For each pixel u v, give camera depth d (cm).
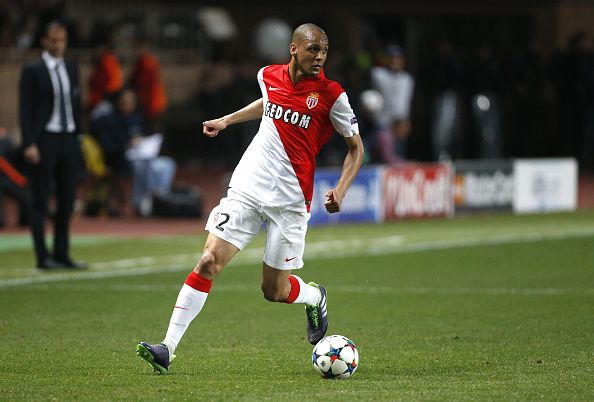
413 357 3011
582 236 5994
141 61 8075
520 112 9588
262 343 3247
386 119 7619
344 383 2659
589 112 9606
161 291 4234
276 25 10088
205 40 10319
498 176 7288
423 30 10919
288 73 2820
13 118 8644
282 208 2811
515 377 2733
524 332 3391
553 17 10788
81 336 3353
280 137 2800
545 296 4094
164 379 2708
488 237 5972
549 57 10594
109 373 2791
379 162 7012
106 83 7750
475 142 9300
